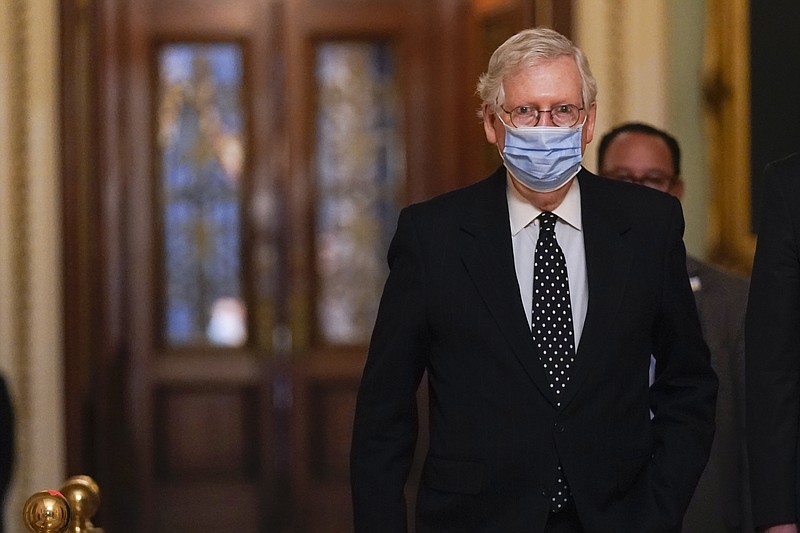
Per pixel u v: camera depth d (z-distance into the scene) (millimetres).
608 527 8633
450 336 8883
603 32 19359
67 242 20047
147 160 25797
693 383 9227
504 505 8719
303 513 25828
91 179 21625
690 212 19062
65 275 20031
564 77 8555
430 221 9117
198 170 26000
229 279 26094
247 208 26047
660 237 9070
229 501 25797
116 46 25578
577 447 8641
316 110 26141
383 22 26047
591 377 8688
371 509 9008
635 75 19312
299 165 26078
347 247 26297
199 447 25844
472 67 24469
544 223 9070
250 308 26094
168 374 25828
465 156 25422
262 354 25984
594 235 8984
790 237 9500
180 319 26000
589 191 9203
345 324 26312
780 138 17906
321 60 26141
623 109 19328
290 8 25969
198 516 25625
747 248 18391
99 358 22188
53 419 19953
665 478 8875
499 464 8688
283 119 26016
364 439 9164
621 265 8898
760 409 9508
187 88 25906
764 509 9414
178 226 25953
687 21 19250
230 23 25906
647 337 8984
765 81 18141
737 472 11273
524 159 8586
